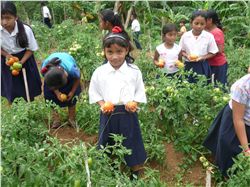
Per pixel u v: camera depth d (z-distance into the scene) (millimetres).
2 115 3775
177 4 12242
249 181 2951
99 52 6082
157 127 4383
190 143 4125
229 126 3299
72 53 5730
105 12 4426
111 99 3316
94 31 10203
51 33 10242
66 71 4148
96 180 2807
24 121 3895
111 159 3438
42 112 4410
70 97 4332
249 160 2912
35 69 4852
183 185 3705
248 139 3256
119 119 3346
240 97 3018
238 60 6625
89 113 4590
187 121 4262
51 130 4527
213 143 3646
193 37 5164
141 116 4246
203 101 4230
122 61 3305
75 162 2783
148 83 4930
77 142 4270
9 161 2814
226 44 8883
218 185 3426
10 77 4727
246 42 9156
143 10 10961
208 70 5297
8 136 3430
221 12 9766
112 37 3193
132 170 3590
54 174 2904
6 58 4578
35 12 13680
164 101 4094
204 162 3625
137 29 9352
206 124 4062
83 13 12305
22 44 4488
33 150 2916
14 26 4418
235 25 9578
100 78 3338
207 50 5195
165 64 5152
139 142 3490
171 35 5035
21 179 2822
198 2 10375
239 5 9914
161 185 3262
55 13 13711
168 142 4273
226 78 5516
